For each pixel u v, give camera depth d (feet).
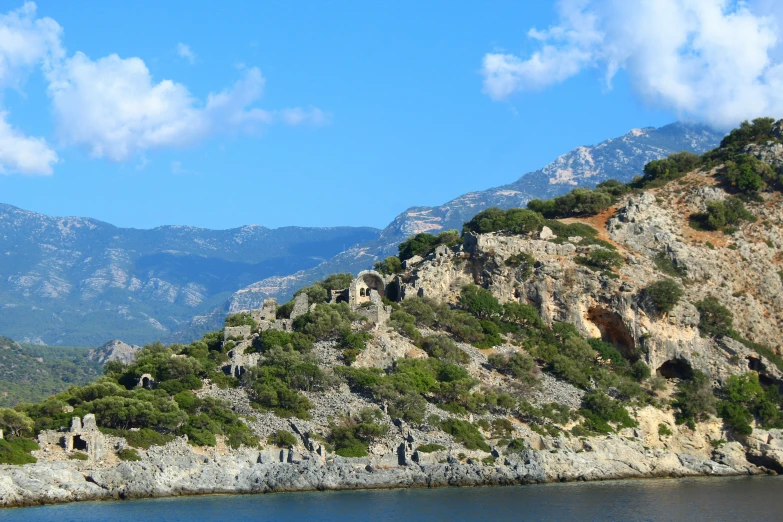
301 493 589.73
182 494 570.05
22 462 547.49
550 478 650.02
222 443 608.60
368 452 627.05
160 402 617.21
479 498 582.76
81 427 579.48
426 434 648.79
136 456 574.97
